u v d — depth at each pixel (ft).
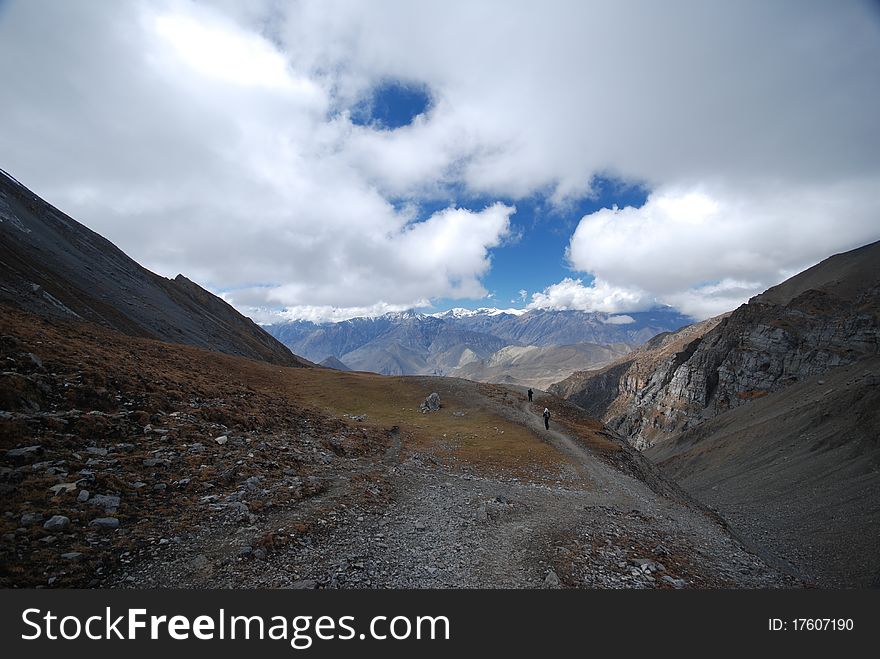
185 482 54.85
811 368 563.89
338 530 54.03
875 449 266.77
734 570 68.64
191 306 405.80
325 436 107.96
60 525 38.14
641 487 122.21
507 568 50.65
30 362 66.28
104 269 305.73
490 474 106.93
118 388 75.82
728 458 402.72
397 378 234.38
